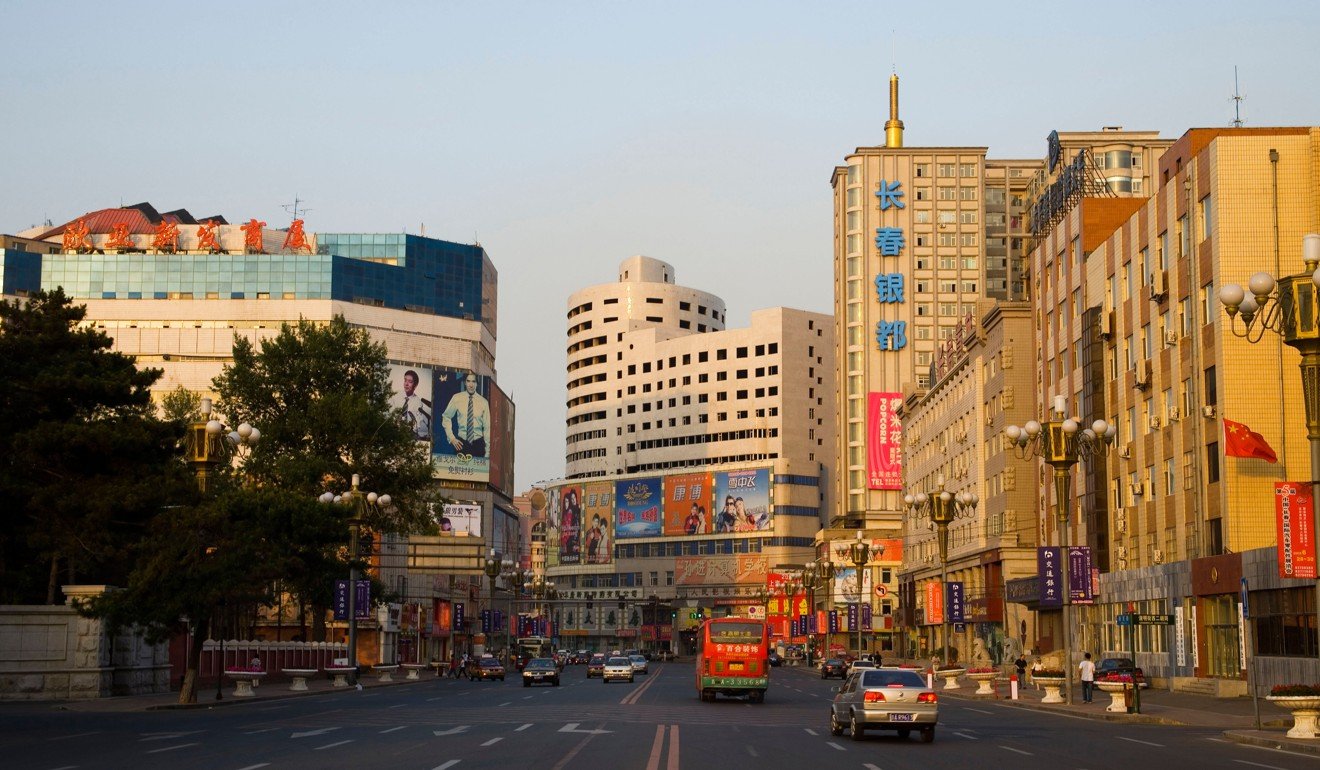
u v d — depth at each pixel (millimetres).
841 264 165000
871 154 164000
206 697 53438
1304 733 31156
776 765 24172
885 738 32125
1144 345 66312
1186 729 36812
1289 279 30484
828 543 156625
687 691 67188
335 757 24797
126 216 160250
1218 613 56031
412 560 94312
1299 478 54219
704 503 197500
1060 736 33438
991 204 164875
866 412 153375
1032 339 87562
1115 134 148750
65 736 30750
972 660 100688
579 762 24094
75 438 55031
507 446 172000
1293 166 55531
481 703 51281
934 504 66188
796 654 163750
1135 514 67688
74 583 62781
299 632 113062
